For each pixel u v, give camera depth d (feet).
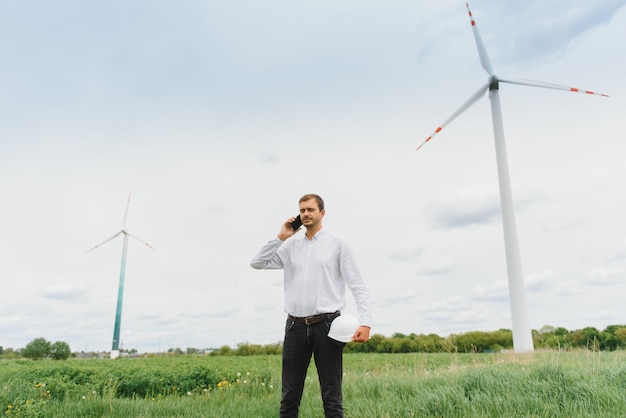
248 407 19.13
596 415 14.32
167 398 23.85
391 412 16.51
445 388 18.10
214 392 25.48
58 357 165.68
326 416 10.95
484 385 18.54
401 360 47.39
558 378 18.04
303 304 11.46
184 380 29.07
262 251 12.67
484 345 89.30
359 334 10.82
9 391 22.31
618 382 17.28
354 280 11.55
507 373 20.21
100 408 20.10
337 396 11.02
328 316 11.31
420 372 26.48
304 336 11.37
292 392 11.40
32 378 29.43
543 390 16.96
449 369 26.00
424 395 17.75
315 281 11.51
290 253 12.28
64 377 28.43
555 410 15.23
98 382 27.96
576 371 19.36
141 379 28.55
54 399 22.63
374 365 41.01
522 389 17.42
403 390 20.01
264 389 25.40
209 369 32.12
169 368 35.73
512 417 14.80
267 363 48.96
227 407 19.53
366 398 19.17
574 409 15.12
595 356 24.16
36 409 18.94
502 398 16.48
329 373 11.07
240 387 25.55
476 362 30.66
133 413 19.17
